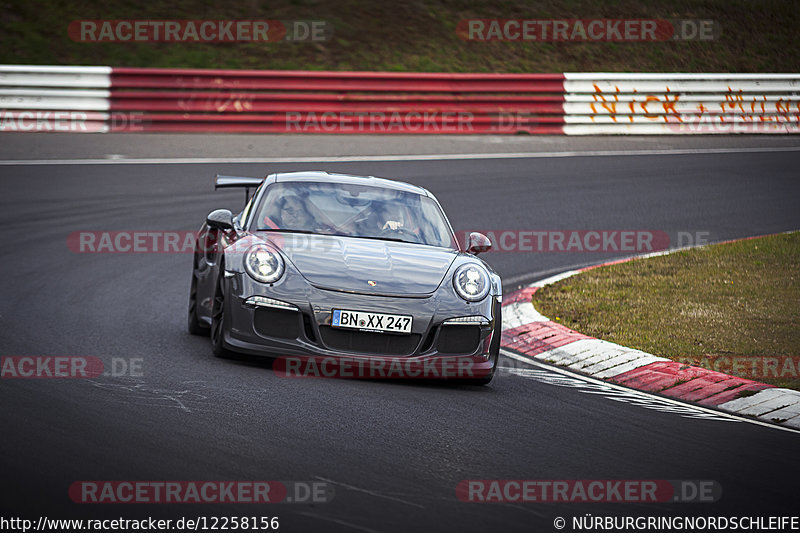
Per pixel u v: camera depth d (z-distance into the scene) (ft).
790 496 51.83
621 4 293.23
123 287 105.09
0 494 42.52
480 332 74.33
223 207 145.59
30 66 194.29
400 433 57.67
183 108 201.16
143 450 50.19
